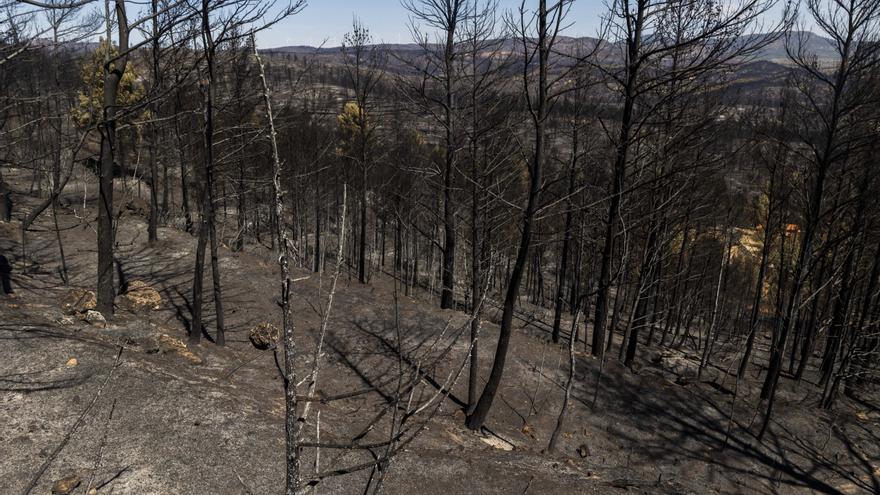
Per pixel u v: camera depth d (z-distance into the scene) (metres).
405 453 10.23
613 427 14.80
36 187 34.88
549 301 38.53
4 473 7.75
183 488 8.21
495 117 17.23
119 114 11.31
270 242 36.72
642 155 15.16
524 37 10.36
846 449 15.57
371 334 17.94
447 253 22.09
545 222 24.31
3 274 16.61
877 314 22.19
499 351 12.62
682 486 12.35
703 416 15.94
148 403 9.90
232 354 15.30
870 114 14.11
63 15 8.63
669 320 29.08
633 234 18.91
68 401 9.44
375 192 32.50
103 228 13.37
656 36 14.38
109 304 13.70
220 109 14.62
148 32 14.29
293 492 2.53
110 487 7.92
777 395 19.14
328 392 14.03
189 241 25.83
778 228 20.84
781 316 17.50
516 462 10.96
